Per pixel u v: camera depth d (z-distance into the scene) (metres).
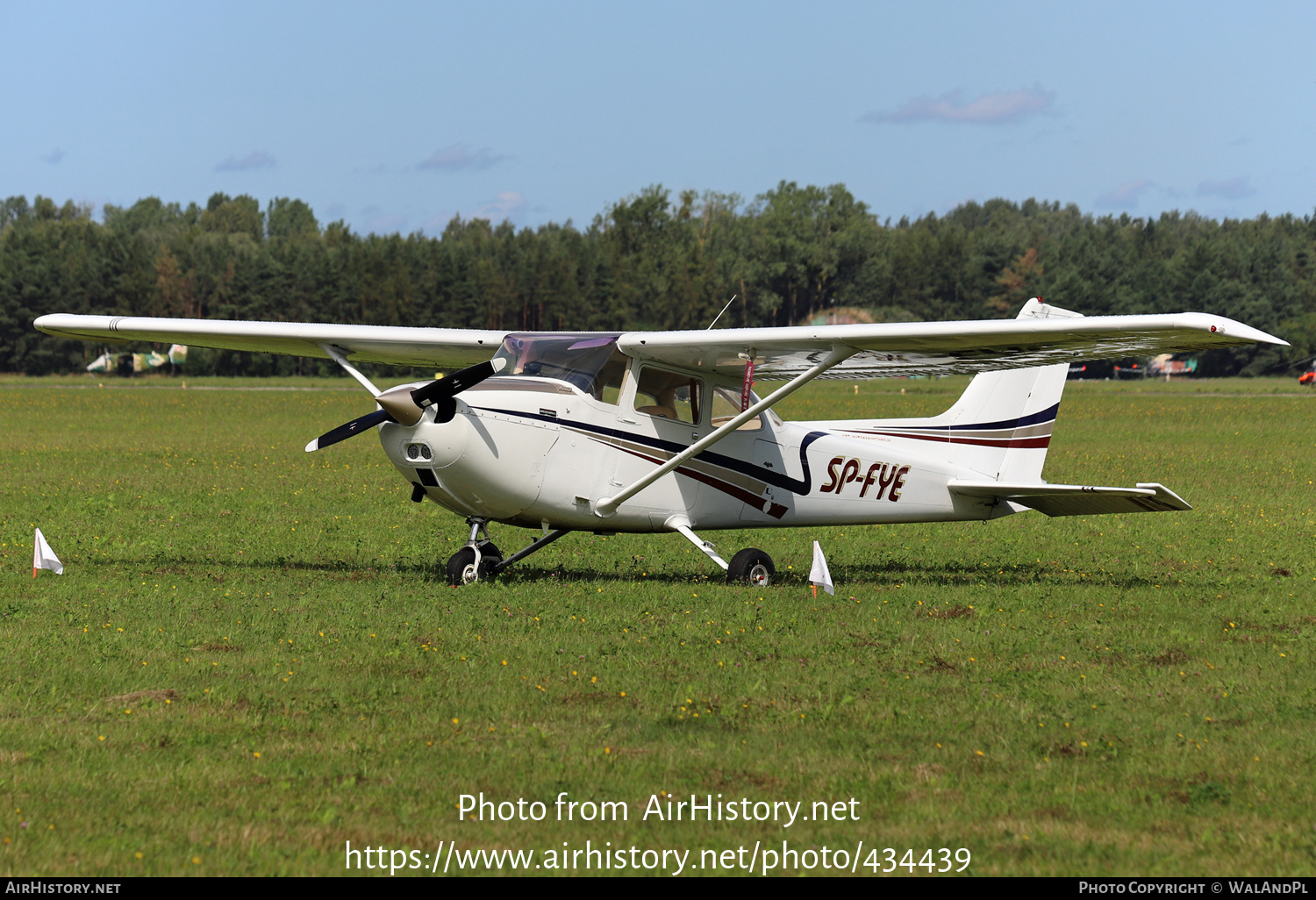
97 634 17.89
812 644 17.88
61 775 11.62
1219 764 12.43
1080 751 12.86
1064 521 35.28
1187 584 24.47
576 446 22.56
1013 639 18.39
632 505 23.62
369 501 37.53
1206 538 31.62
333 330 26.39
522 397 21.98
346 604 20.55
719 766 12.24
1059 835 10.60
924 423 27.84
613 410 23.16
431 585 22.77
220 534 29.81
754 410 22.61
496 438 21.42
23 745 12.56
